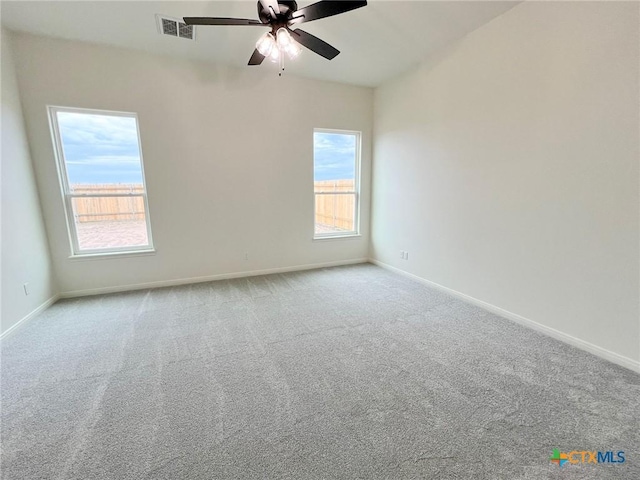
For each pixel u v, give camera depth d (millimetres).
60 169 3305
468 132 3137
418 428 1577
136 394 1860
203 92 3701
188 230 3889
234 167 3998
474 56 2980
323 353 2311
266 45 2234
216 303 3307
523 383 1931
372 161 4820
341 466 1363
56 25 2814
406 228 4188
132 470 1350
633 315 2037
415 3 2512
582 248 2283
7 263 2645
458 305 3242
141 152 3533
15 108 2898
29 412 1711
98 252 3598
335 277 4270
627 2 1915
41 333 2641
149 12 2605
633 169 1974
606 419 1622
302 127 4285
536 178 2543
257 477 1312
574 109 2242
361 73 4023
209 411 1712
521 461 1382
